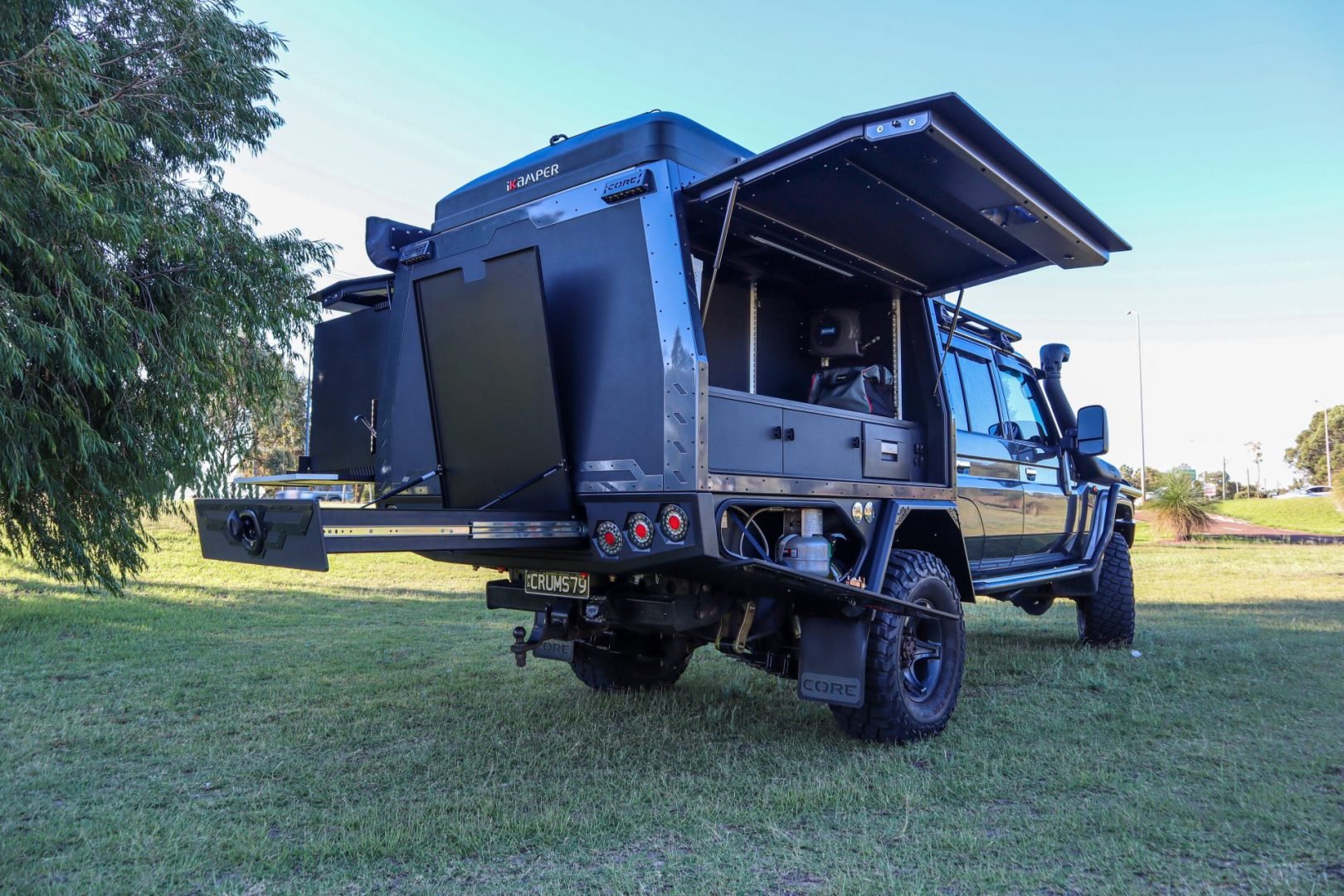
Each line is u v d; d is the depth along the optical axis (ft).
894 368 16.70
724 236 11.68
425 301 13.58
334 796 11.40
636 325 11.78
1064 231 13.29
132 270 27.35
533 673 18.92
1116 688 17.17
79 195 22.81
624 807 10.89
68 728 14.30
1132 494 24.66
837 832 10.11
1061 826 10.05
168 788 11.68
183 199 28.81
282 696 16.75
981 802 11.05
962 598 16.06
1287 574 43.16
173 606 29.12
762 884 8.74
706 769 12.50
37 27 25.93
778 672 14.71
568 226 12.84
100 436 25.75
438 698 16.63
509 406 12.67
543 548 12.26
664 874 9.04
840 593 12.40
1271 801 10.68
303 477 17.19
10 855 9.43
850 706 12.96
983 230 13.91
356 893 8.66
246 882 8.90
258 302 30.42
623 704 16.19
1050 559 21.45
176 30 29.63
